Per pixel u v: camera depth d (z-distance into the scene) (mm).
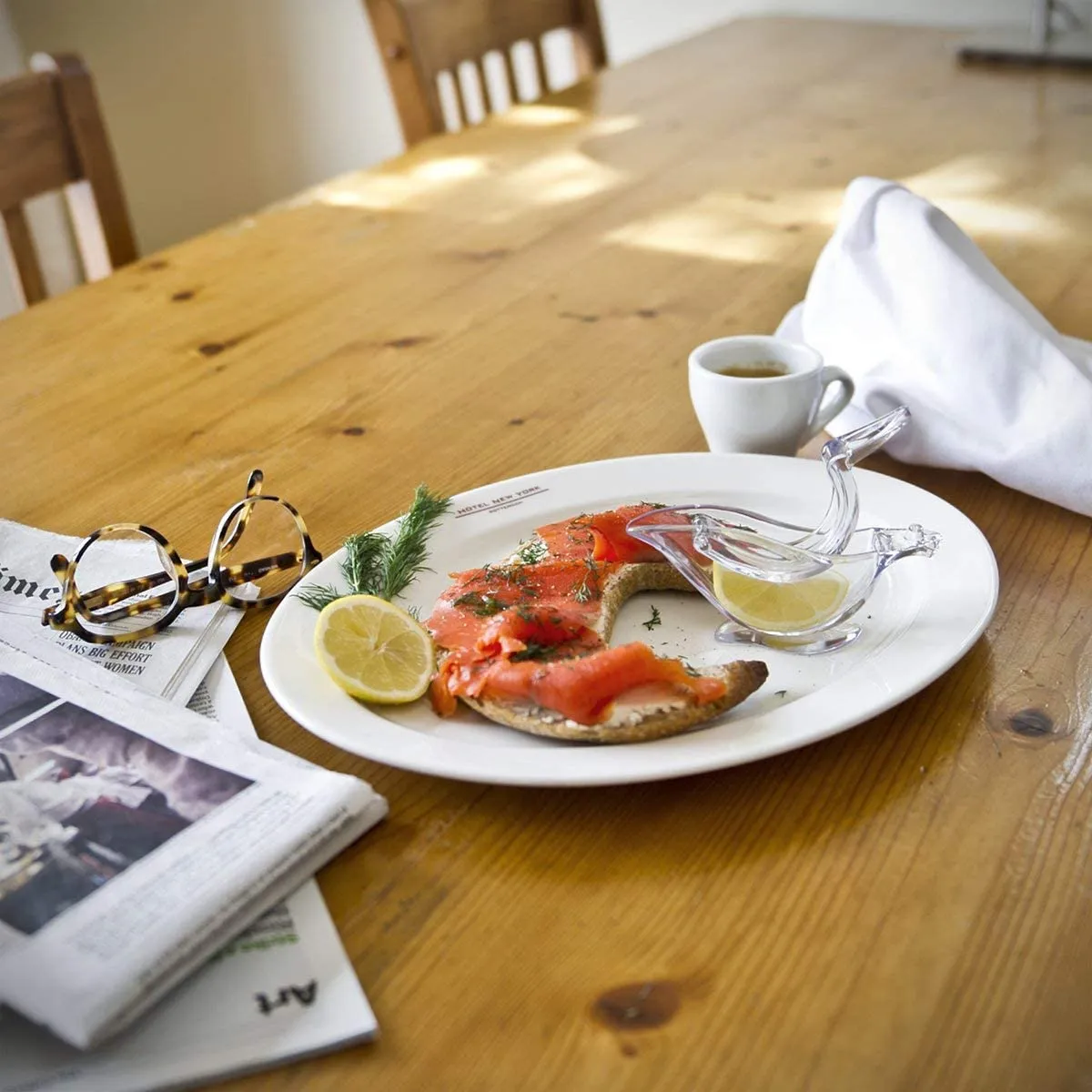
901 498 872
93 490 1019
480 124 1934
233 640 811
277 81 3305
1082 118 1789
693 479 916
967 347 958
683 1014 529
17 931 546
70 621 795
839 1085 496
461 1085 504
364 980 553
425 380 1168
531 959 561
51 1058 513
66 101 1571
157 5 3037
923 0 2492
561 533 814
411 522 849
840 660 733
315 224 1590
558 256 1436
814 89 1997
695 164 1701
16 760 667
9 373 1243
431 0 1983
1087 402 892
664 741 653
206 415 1133
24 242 1557
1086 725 690
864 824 628
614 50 2943
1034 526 898
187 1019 527
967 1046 510
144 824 612
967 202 1515
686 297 1308
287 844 587
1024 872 595
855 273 1056
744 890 592
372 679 701
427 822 646
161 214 3266
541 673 665
